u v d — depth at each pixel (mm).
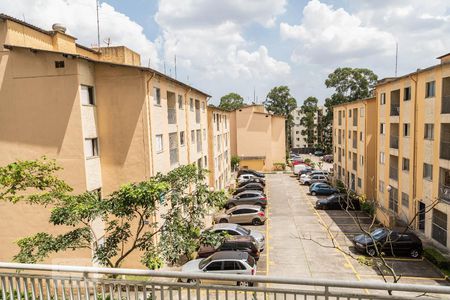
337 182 39219
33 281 5730
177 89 21078
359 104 33750
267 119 53875
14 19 14469
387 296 4387
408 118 23047
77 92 14383
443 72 18750
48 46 16531
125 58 21359
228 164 45062
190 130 24531
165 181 10570
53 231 14812
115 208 9234
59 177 14797
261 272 16500
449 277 15336
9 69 14625
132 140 15859
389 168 26250
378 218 25344
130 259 15891
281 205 31516
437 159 19375
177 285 5062
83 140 14617
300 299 12320
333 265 17203
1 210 14953
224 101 96625
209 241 9969
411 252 17859
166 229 9961
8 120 14859
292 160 65188
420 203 21969
